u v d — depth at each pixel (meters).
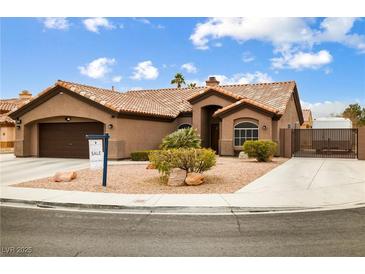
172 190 11.72
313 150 30.23
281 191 11.43
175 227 7.63
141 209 9.41
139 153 22.41
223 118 25.14
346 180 13.70
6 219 8.40
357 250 6.10
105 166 12.47
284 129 24.98
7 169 18.19
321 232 7.18
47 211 9.29
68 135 24.86
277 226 7.66
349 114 56.22
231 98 25.75
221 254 5.94
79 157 24.45
